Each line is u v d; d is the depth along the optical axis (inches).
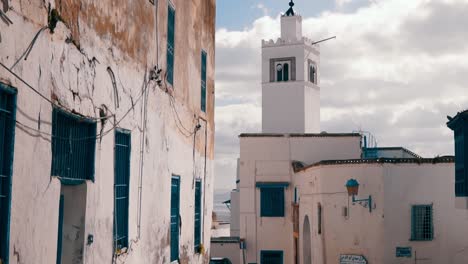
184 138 461.4
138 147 334.0
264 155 1176.8
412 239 799.7
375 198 810.2
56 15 221.9
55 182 227.3
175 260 433.7
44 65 214.2
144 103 344.8
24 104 199.8
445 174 806.5
